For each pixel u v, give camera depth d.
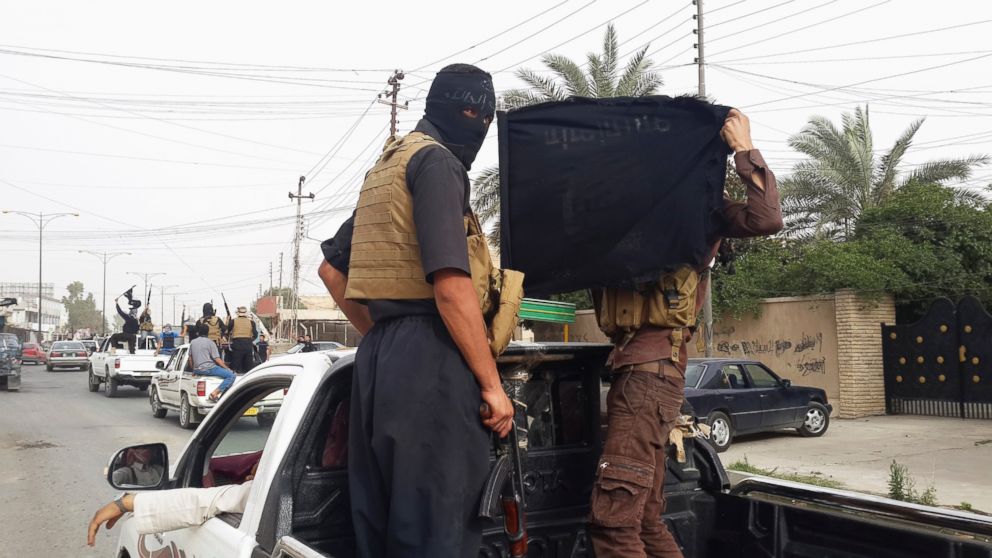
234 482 3.20
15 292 112.38
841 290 16.52
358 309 2.30
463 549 1.80
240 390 2.96
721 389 12.39
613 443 2.29
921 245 17.53
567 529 2.73
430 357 1.81
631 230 2.22
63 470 10.17
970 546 2.38
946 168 21.47
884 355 16.55
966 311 15.25
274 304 46.28
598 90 19.56
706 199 2.20
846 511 2.72
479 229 1.96
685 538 2.95
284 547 2.08
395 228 1.87
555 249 2.26
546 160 2.23
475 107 2.03
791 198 22.14
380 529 1.89
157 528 2.59
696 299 2.40
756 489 3.01
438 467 1.78
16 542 6.79
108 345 23.41
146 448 3.02
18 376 23.97
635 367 2.32
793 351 17.58
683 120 2.21
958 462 10.38
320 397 2.29
